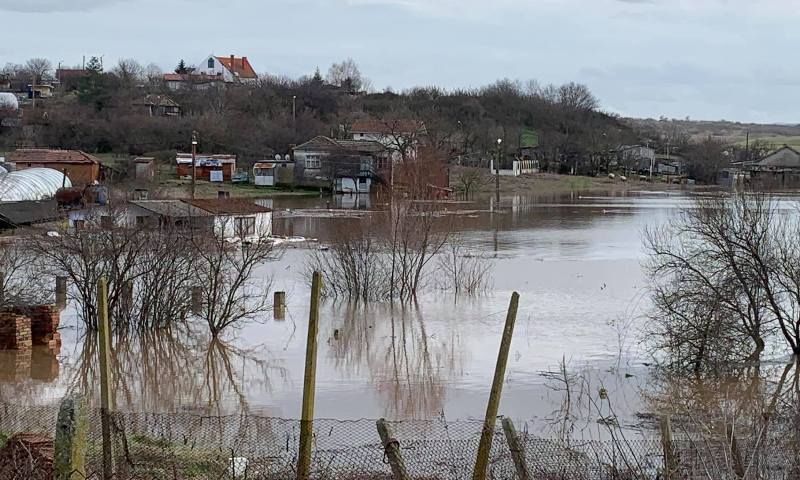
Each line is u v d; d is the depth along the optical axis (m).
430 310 38.44
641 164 167.25
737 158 169.88
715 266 30.16
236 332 34.09
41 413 19.06
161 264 34.38
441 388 25.73
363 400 24.52
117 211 47.53
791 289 30.38
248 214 57.22
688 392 25.19
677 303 29.88
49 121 127.25
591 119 186.25
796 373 27.22
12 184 69.88
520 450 13.53
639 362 29.05
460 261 51.50
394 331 34.06
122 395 25.41
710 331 28.33
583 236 66.81
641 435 20.33
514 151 148.88
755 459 12.80
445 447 16.67
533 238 65.56
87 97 140.50
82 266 37.97
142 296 34.66
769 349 29.94
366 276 40.78
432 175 86.69
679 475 13.07
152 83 171.12
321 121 146.00
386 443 12.86
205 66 196.00
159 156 120.81
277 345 31.88
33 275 38.06
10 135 125.19
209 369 28.41
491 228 73.00
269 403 24.39
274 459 15.34
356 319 36.50
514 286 44.47
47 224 59.78
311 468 14.59
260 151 124.81
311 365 12.86
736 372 27.50
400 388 25.80
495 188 119.81
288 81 180.62
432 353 30.33
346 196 107.38
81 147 124.06
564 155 158.25
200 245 36.19
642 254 56.34
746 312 30.20
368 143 114.19
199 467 14.90
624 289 43.38
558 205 98.44
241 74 196.88
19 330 30.73
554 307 38.88
